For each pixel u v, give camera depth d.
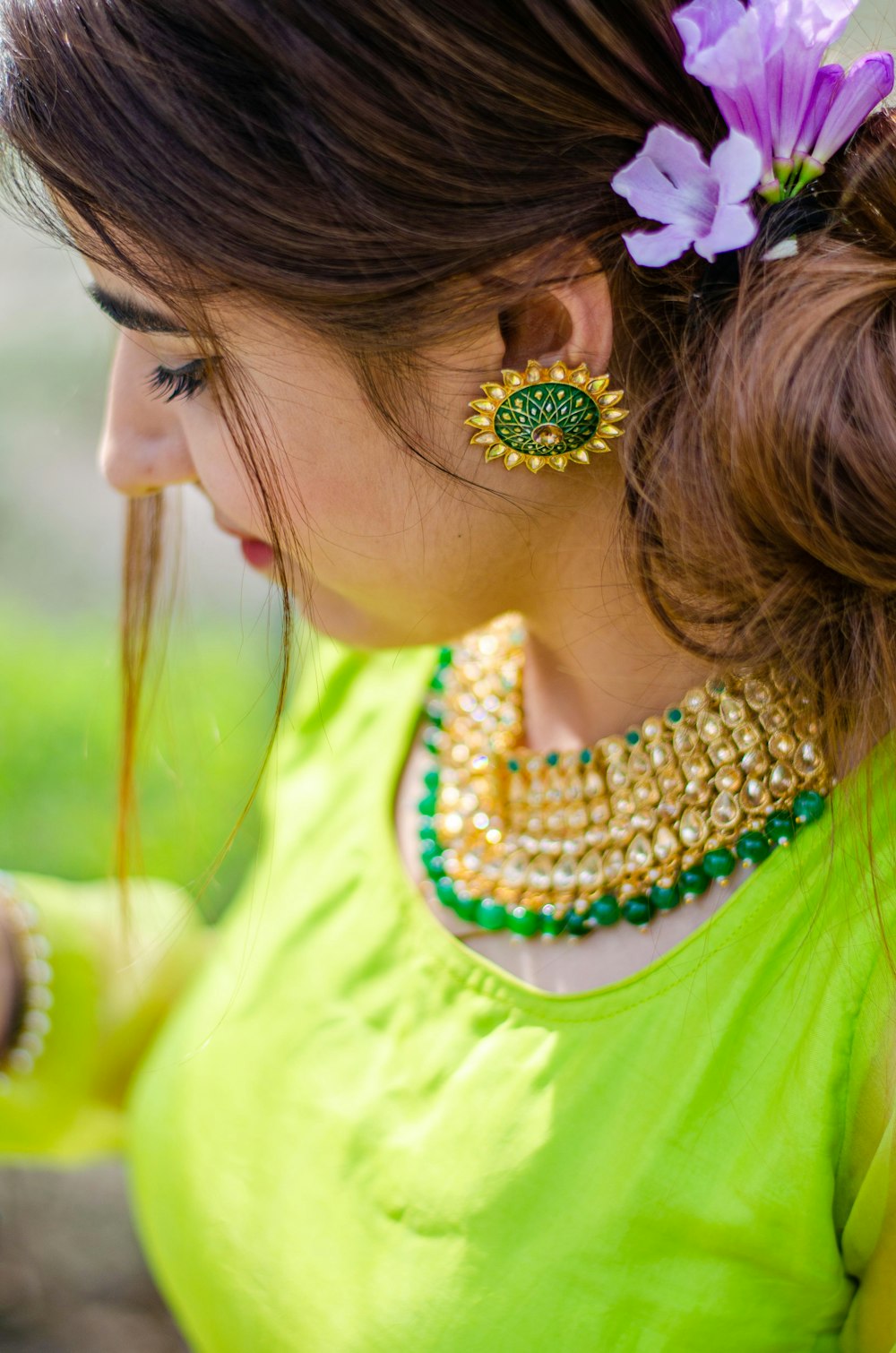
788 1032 0.63
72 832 1.91
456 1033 0.74
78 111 0.56
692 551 0.61
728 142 0.53
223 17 0.54
